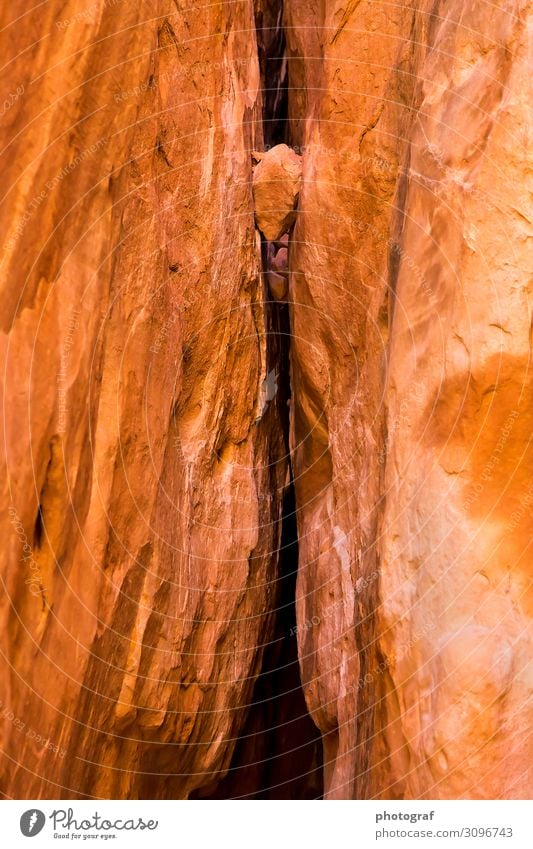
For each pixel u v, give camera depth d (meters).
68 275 2.59
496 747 2.73
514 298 2.84
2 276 2.33
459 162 3.05
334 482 4.09
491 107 2.99
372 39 3.96
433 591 2.89
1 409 2.29
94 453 2.74
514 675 2.76
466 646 2.80
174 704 3.43
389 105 3.87
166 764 3.58
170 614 3.33
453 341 2.92
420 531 2.96
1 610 2.26
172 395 3.37
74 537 2.61
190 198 3.54
